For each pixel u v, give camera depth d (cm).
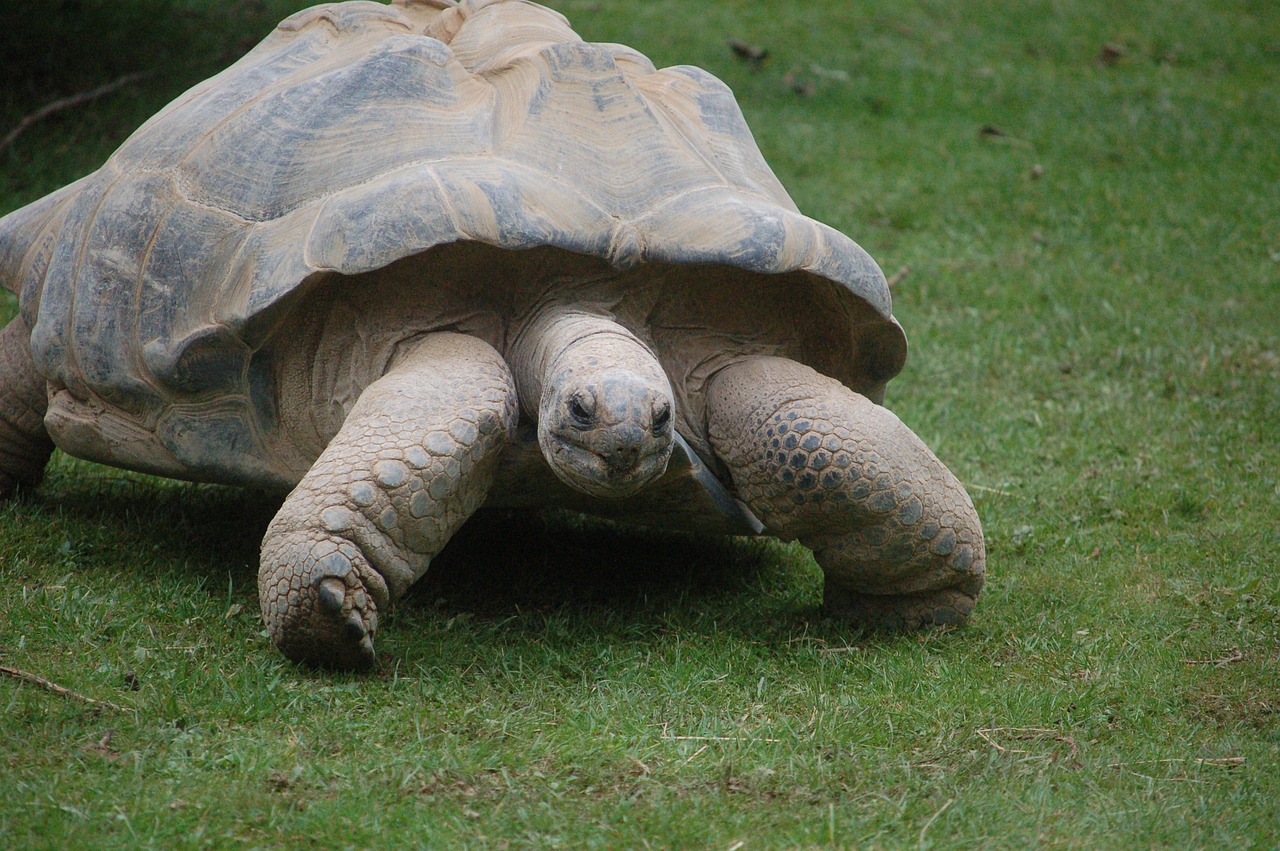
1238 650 1148
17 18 2634
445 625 1146
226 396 1139
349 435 1026
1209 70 3359
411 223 1046
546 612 1212
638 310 1153
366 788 868
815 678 1084
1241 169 2684
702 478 1112
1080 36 3541
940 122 2908
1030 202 2522
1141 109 2981
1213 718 1039
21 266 1322
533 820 846
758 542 1442
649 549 1398
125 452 1210
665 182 1151
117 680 989
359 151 1146
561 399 996
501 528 1416
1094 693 1066
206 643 1073
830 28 3444
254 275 1084
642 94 1243
